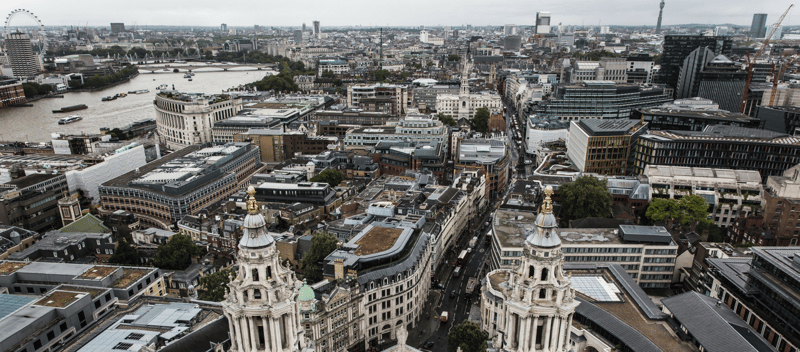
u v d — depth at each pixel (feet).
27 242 584.40
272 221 624.18
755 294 401.70
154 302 393.91
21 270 433.89
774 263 391.04
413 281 473.26
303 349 238.89
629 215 650.43
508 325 227.20
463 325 394.52
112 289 409.28
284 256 558.15
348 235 571.28
